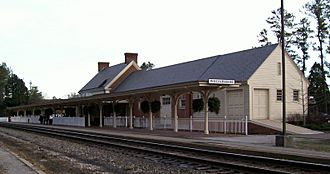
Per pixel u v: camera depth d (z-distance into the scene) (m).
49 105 60.41
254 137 25.95
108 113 49.41
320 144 20.97
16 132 39.84
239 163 14.72
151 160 16.48
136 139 26.75
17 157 15.80
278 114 34.78
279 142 20.20
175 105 32.47
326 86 45.44
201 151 18.12
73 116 57.88
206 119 29.56
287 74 35.91
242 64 36.25
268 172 12.09
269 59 34.69
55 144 25.19
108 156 18.31
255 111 33.53
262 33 54.84
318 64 48.59
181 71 44.69
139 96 38.44
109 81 57.91
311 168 12.92
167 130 35.38
